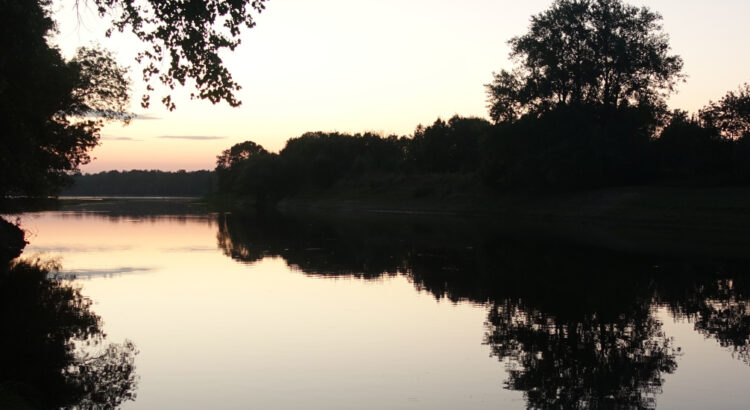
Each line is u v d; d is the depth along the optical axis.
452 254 33.09
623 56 57.56
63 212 81.81
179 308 19.06
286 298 20.69
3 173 21.53
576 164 57.91
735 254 31.73
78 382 12.38
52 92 22.91
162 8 11.81
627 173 61.12
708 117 58.38
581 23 59.31
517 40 62.00
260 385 12.20
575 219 55.41
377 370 13.13
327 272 26.56
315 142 123.88
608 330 16.56
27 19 17.62
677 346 15.09
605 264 28.61
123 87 27.91
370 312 18.56
